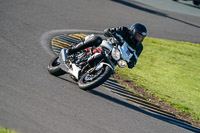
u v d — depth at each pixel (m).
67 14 50.25
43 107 18.27
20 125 15.38
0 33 33.62
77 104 20.12
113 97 24.44
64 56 24.20
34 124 15.84
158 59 43.47
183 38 56.00
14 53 28.36
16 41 32.50
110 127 18.02
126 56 21.31
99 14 55.50
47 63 28.38
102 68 22.08
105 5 62.22
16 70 24.00
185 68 42.72
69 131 16.00
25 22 40.72
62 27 43.72
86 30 45.62
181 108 28.03
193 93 34.09
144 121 21.02
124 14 59.66
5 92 19.03
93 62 22.45
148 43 48.88
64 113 18.16
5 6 45.03
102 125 17.95
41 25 41.59
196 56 48.62
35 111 17.41
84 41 23.41
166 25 60.53
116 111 21.06
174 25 61.91
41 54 30.67
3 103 17.34
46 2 53.25
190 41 55.47
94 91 24.23
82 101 20.94
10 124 15.23
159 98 28.98
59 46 36.16
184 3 86.12
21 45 31.66
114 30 22.05
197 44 54.69
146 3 74.56
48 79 23.91
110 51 21.95
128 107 22.94
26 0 51.03
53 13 48.59
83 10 55.09
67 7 54.03
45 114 17.36
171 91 32.56
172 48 49.31
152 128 20.23
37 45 33.50
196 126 24.58
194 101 31.36
